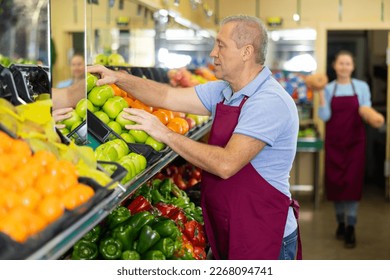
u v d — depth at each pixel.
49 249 1.49
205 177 3.01
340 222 6.50
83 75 2.55
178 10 6.24
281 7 8.73
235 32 2.84
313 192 8.66
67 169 1.81
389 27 8.55
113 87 3.32
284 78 8.70
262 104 2.74
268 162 2.84
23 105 2.04
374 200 8.55
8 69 2.05
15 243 1.42
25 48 2.20
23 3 2.20
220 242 3.00
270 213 2.86
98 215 1.84
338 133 6.78
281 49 8.76
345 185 6.54
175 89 3.33
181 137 2.78
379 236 6.57
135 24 5.23
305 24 8.70
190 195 4.46
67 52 2.49
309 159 8.65
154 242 2.73
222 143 2.91
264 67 2.93
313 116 8.62
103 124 2.75
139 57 5.42
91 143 2.72
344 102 6.88
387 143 8.58
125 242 2.67
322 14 8.66
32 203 1.60
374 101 9.76
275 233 2.87
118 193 2.02
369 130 9.90
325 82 6.89
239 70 2.87
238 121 2.85
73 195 1.69
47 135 2.02
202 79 6.44
